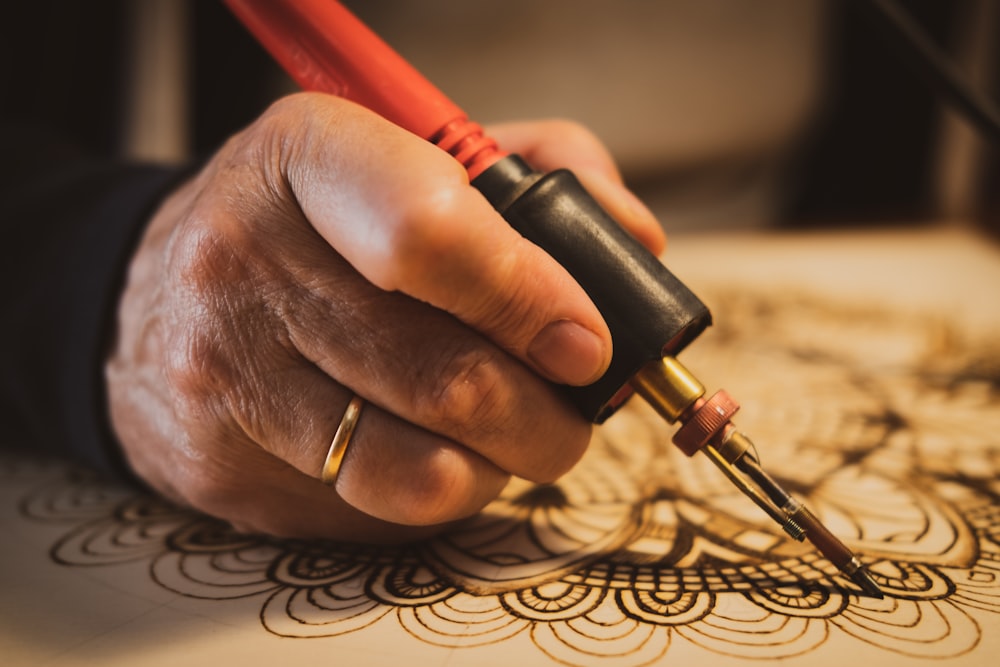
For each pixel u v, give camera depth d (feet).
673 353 1.35
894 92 5.53
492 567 1.35
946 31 5.12
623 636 1.13
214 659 1.09
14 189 2.30
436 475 1.22
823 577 1.29
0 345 1.83
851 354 2.55
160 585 1.32
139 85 4.41
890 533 1.44
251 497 1.40
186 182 1.76
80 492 1.78
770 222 5.35
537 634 1.14
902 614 1.18
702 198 5.76
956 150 5.24
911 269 3.59
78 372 1.68
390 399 1.20
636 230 1.66
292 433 1.25
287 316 1.22
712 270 3.74
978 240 4.14
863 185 5.74
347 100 1.28
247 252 1.22
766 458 1.80
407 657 1.09
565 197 1.25
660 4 5.30
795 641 1.11
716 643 1.11
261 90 4.72
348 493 1.26
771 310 3.06
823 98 5.58
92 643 1.14
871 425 1.99
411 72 1.32
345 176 1.09
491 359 1.20
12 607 1.25
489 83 5.33
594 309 1.17
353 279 1.20
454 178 1.09
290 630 1.17
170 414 1.44
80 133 4.44
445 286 1.09
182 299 1.27
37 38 4.30
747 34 5.37
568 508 1.59
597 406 1.24
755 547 1.41
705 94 5.45
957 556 1.35
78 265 1.77
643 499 1.62
